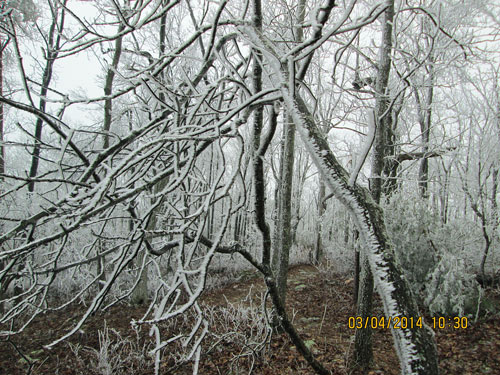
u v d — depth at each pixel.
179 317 5.28
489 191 7.80
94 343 4.57
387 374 3.62
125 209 1.57
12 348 4.44
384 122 3.85
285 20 3.95
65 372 3.82
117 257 1.57
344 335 4.71
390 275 0.92
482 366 3.68
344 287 7.13
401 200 6.01
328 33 1.05
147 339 4.59
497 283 6.51
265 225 2.24
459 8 4.51
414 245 5.59
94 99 1.55
